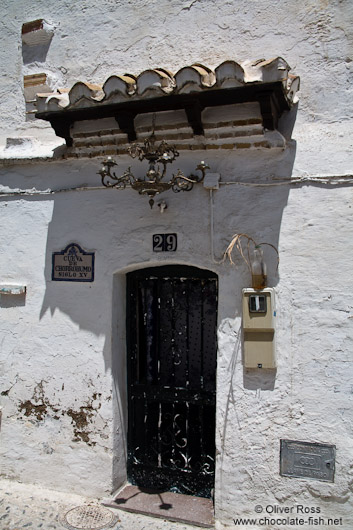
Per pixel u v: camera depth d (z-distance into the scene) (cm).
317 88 383
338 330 363
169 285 440
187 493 429
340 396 361
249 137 382
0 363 466
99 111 393
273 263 380
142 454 446
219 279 395
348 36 377
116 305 433
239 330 388
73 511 405
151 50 439
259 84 341
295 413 370
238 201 391
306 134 381
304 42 389
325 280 367
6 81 492
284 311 376
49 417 445
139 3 444
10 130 489
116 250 427
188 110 371
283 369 374
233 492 383
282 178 380
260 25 403
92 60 460
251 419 381
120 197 428
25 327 458
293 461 369
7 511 405
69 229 445
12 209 468
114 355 430
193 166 405
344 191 366
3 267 469
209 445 424
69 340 441
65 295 445
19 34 490
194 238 403
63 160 447
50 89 470
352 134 370
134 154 396
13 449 457
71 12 470
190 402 430
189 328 434
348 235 363
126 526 386
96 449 427
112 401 424
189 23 426
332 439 361
